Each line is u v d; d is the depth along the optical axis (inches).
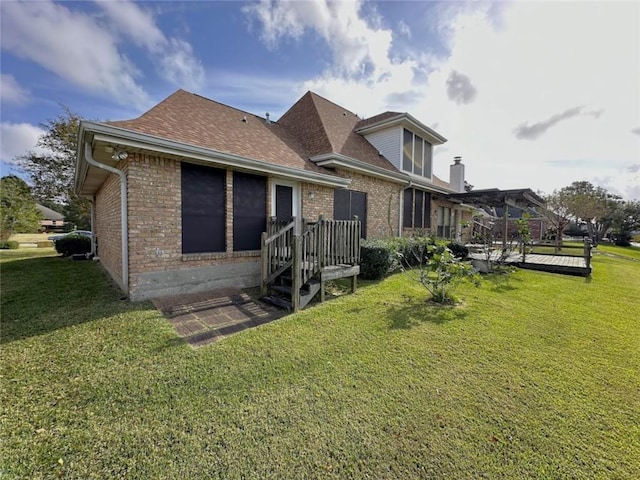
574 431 91.0
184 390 108.8
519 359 136.8
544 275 353.4
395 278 306.7
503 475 75.6
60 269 360.2
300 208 322.3
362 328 170.1
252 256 273.6
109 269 325.1
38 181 730.2
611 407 102.9
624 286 303.9
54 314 182.5
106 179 336.8
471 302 226.2
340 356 136.9
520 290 270.5
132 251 205.6
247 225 274.1
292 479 73.8
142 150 199.3
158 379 115.3
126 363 126.6
